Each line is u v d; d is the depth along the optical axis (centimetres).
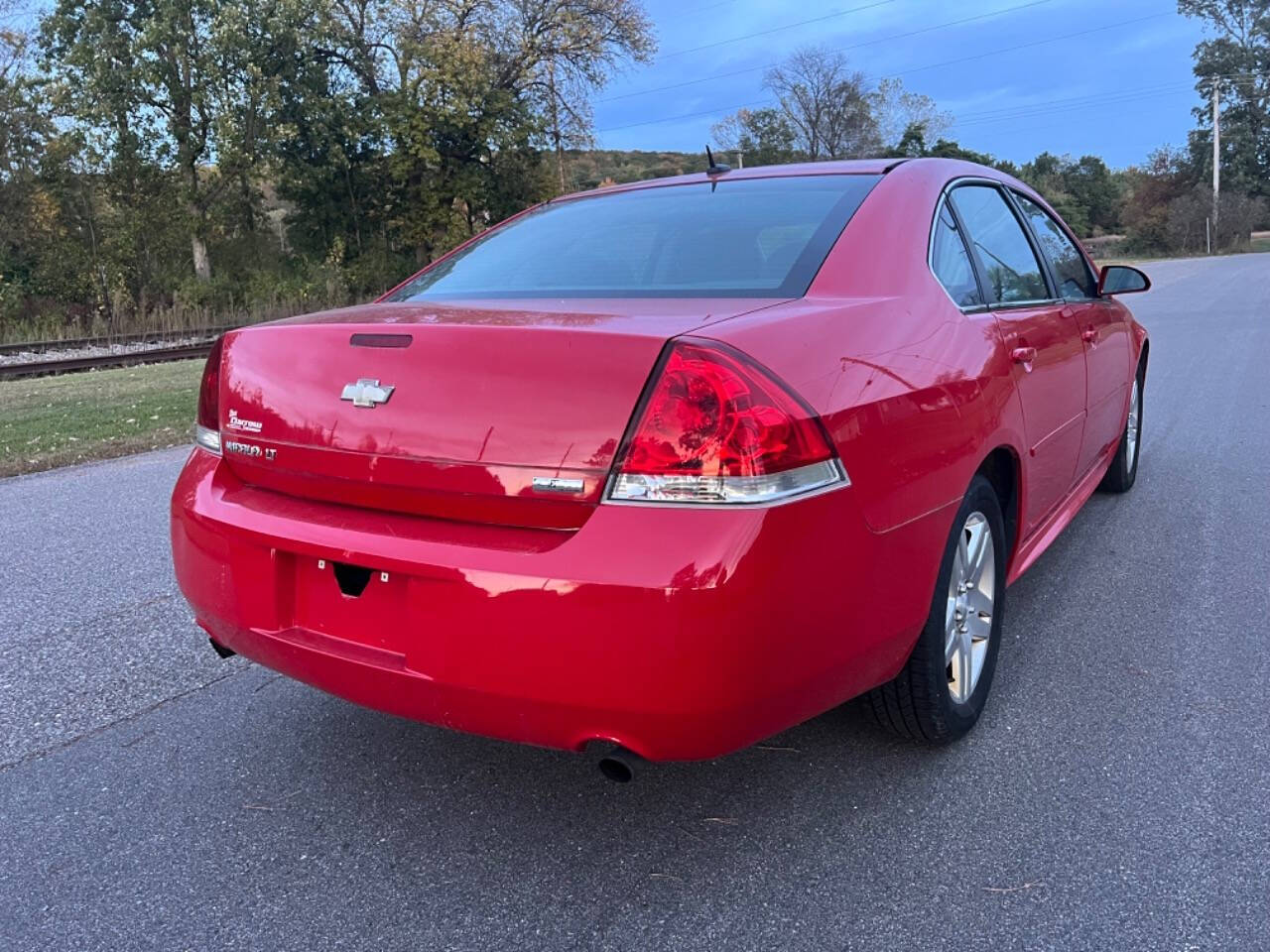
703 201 313
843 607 214
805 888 227
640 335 206
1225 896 216
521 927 217
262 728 314
